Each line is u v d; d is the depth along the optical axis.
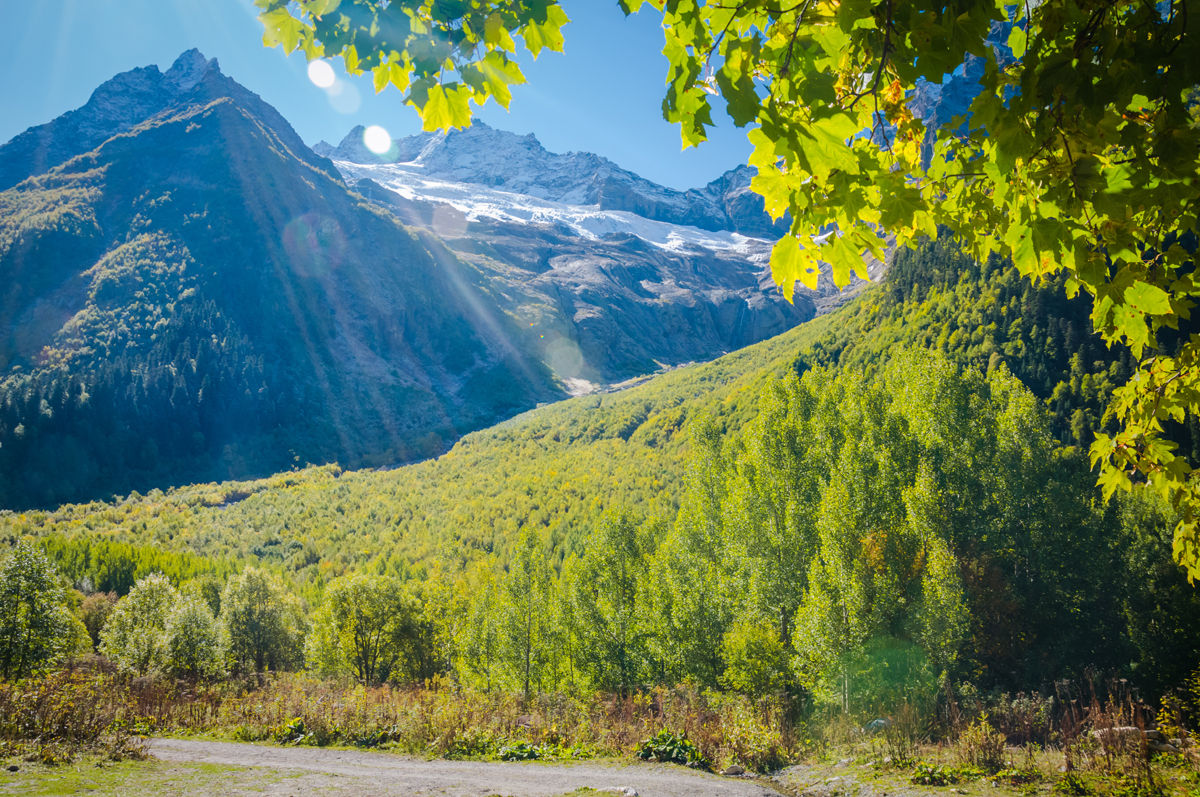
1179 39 1.72
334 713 16.69
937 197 2.89
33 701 10.98
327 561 88.12
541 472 117.81
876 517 24.28
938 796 9.53
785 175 1.92
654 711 19.23
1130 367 48.22
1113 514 24.47
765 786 11.40
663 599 26.20
